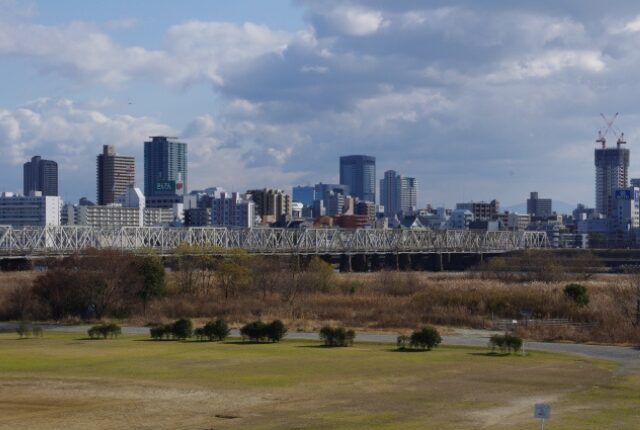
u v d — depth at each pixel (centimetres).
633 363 8594
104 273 14400
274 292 16562
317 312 13750
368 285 18650
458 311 13212
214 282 17612
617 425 5562
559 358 8956
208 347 9825
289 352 9350
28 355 9025
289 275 17612
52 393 6775
